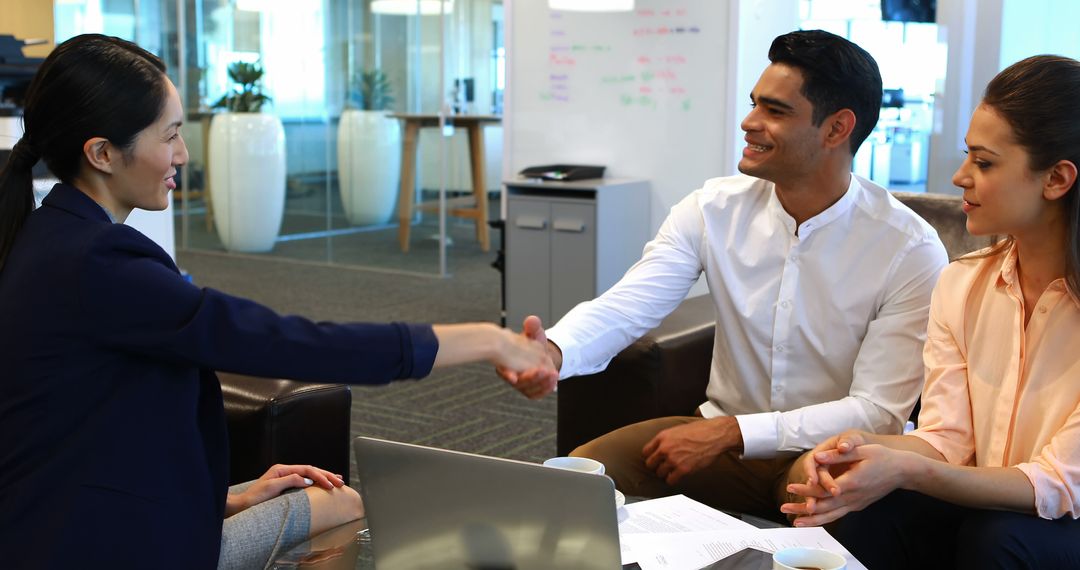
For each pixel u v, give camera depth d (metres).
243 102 7.84
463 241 7.26
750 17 4.96
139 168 1.43
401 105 7.09
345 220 7.51
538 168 5.33
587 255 5.00
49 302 1.33
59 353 1.33
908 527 1.73
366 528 1.68
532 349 1.54
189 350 1.34
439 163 7.00
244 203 7.97
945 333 1.81
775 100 1.98
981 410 1.74
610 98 5.30
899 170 5.29
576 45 5.36
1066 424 1.60
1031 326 1.69
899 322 2.03
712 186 2.27
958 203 2.74
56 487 1.33
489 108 6.96
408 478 1.36
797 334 2.13
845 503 1.57
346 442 2.26
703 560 1.48
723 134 4.99
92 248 1.33
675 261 2.24
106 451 1.35
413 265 7.25
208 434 1.50
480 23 6.77
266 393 2.13
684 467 1.98
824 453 1.58
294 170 7.73
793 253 2.11
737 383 2.25
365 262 7.46
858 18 5.29
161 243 3.71
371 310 5.97
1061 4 4.69
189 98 8.20
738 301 2.18
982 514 1.60
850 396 2.04
